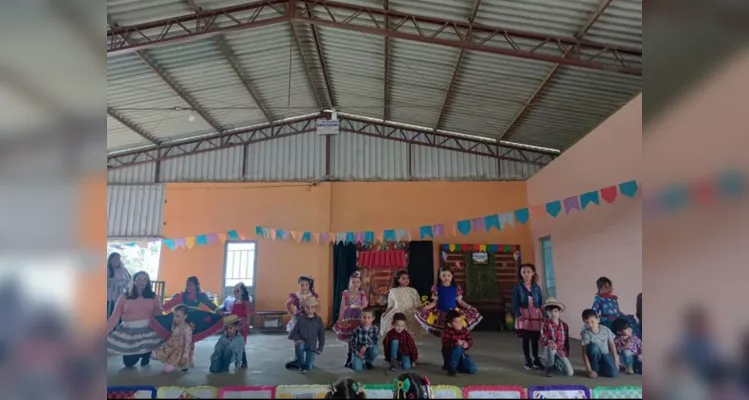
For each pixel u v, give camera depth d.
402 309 5.38
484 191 9.71
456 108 8.50
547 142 9.41
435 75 7.40
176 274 9.48
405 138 10.02
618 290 5.76
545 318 4.65
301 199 9.80
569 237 7.35
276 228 9.70
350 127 10.14
